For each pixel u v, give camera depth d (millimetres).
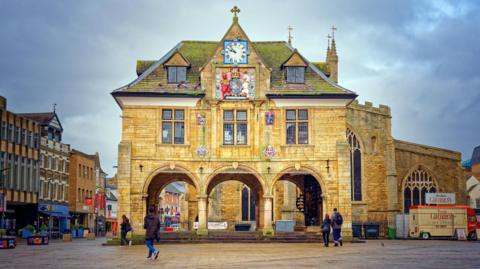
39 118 81625
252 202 66688
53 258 28703
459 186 72875
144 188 46062
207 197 46938
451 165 73062
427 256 28578
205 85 47219
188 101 47094
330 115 47250
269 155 46812
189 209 63906
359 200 69000
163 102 46844
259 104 47156
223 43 47562
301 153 46938
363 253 30922
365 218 68625
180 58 47719
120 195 45625
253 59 47562
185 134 46875
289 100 47188
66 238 60594
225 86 47250
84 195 93125
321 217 49531
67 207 85625
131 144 46281
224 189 66875
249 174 51250
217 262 24797
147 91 46312
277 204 64375
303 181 52812
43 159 77438
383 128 71125
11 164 67938
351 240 45906
